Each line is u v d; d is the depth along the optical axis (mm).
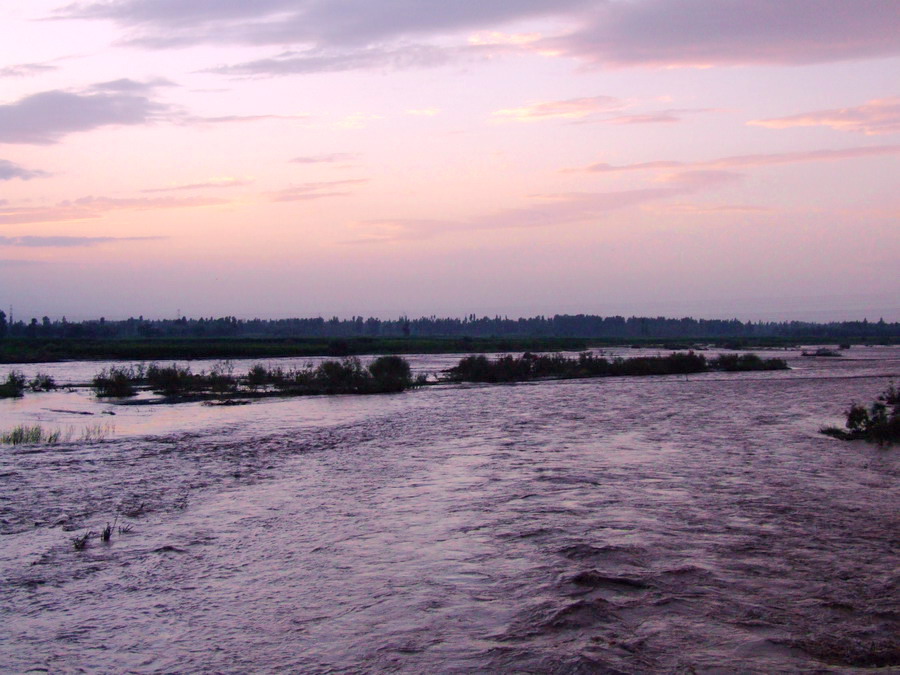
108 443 22016
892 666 6828
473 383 48281
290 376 46781
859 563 9883
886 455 18984
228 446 21281
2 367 66562
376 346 107062
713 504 13367
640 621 7895
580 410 30859
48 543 11352
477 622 7980
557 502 13570
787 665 6852
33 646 7578
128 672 6969
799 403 33625
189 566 10102
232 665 7066
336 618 8180
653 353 100000
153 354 86250
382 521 12352
